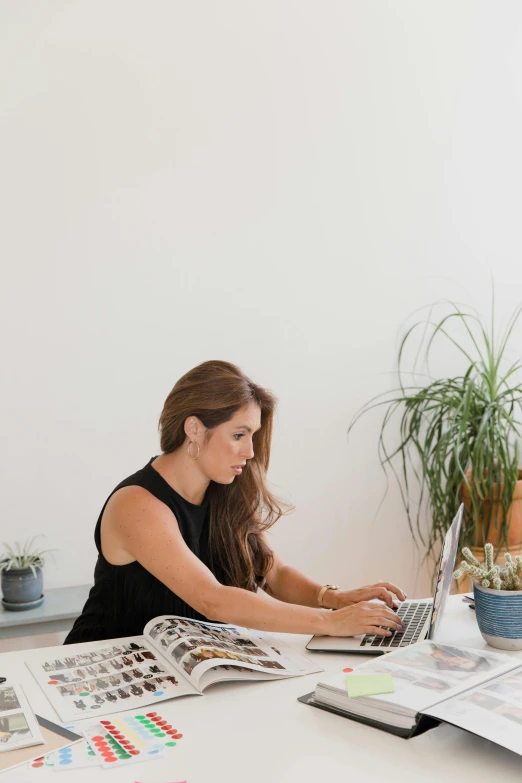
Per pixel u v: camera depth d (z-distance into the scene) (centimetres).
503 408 333
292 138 326
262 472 194
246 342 321
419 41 352
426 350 360
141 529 174
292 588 200
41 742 120
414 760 116
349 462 344
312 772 112
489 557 164
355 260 342
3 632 251
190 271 309
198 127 308
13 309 281
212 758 116
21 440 283
